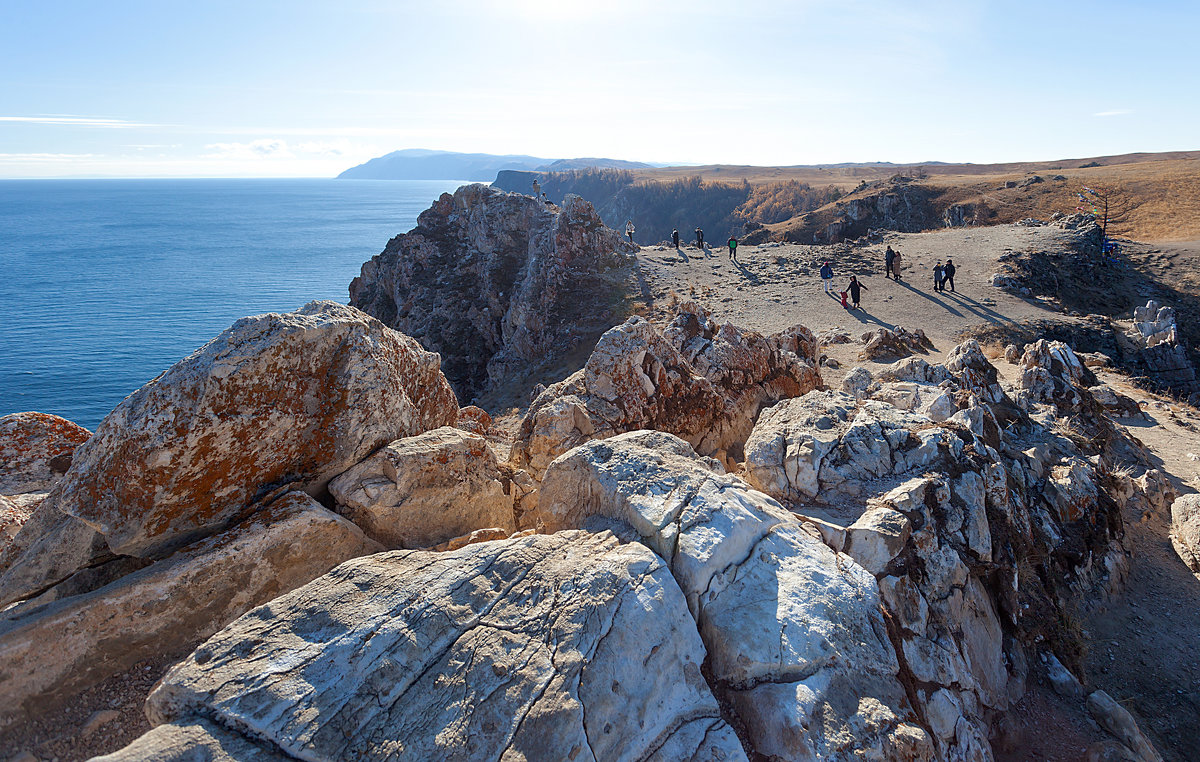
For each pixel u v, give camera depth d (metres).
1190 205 66.12
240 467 5.46
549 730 3.62
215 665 3.67
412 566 4.54
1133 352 26.62
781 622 4.47
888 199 90.38
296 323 5.70
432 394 7.91
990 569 6.38
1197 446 15.05
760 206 173.00
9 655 4.13
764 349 12.47
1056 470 9.96
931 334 25.75
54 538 5.12
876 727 4.02
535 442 8.96
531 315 34.19
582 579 4.43
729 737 3.95
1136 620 8.53
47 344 77.38
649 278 36.53
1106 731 6.18
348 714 3.52
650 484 5.42
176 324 89.00
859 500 6.43
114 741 4.15
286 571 5.31
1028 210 75.50
